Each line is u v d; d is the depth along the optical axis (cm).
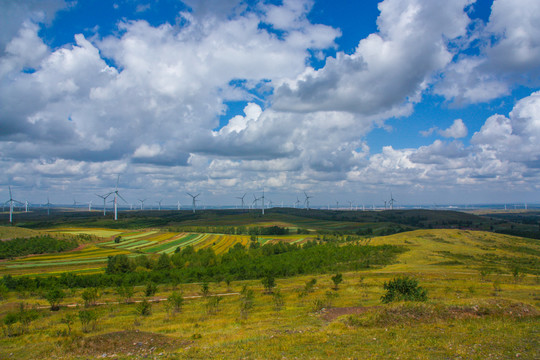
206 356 2350
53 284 8731
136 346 2742
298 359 2141
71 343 2834
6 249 13312
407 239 14712
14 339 3381
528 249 13388
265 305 5109
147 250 15625
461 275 7538
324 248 13412
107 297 6925
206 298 6291
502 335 2469
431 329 2736
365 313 3394
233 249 15175
